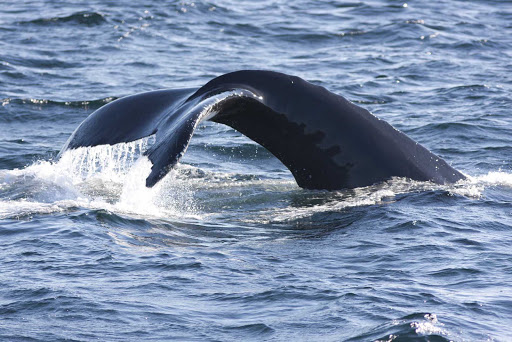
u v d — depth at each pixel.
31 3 117.00
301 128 39.28
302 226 36.09
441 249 32.91
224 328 25.25
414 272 30.23
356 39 100.88
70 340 24.25
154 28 104.00
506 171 49.69
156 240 33.72
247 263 31.05
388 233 34.94
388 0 124.50
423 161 41.41
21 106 67.81
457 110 67.25
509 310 26.45
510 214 38.00
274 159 54.78
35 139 58.88
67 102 69.56
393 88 76.50
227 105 36.69
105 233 34.22
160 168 31.73
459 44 97.06
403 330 24.55
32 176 42.81
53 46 92.62
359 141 39.88
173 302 27.19
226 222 36.69
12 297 27.38
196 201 40.25
